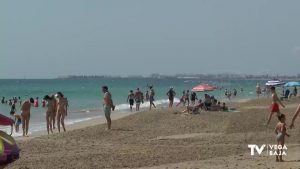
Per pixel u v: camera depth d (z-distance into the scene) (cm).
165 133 2238
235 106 4247
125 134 2208
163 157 1548
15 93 9738
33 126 3027
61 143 1927
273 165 1334
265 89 8325
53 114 2414
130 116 3106
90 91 10681
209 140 1955
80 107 5525
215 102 3631
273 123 2583
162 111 3469
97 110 4847
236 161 1423
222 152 1636
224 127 2416
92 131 2319
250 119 2803
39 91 10644
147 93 5878
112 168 1370
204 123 2614
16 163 1445
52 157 1568
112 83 19312
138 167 1376
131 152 1664
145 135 2170
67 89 11956
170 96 4491
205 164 1380
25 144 1902
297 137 1962
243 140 1931
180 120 2788
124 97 8112
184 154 1605
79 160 1504
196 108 3262
